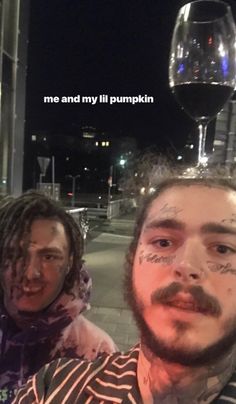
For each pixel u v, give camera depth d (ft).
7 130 39.55
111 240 49.39
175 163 3.23
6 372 5.19
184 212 2.57
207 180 2.74
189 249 2.47
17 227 5.24
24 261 5.20
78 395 2.92
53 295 5.28
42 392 3.06
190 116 4.92
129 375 2.81
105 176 280.51
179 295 2.39
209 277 2.40
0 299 5.38
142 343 2.67
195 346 2.36
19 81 41.96
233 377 2.56
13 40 38.52
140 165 3.25
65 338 5.37
